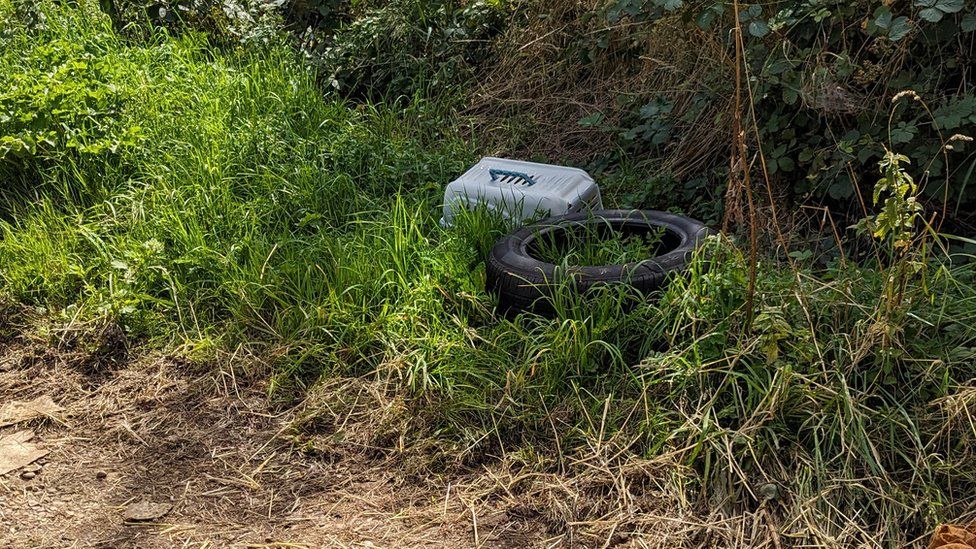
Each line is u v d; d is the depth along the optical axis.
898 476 3.40
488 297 4.45
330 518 3.51
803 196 5.04
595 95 6.85
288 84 6.95
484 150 6.66
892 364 3.63
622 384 3.92
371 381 4.20
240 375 4.34
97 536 3.44
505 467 3.66
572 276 4.24
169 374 4.38
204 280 4.87
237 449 3.91
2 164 5.67
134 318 4.66
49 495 3.67
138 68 6.93
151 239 5.00
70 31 7.52
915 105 4.57
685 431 3.62
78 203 5.64
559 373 4.02
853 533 3.21
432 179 5.85
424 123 6.83
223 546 3.37
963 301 3.87
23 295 4.91
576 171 5.33
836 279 4.14
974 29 4.31
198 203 5.35
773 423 3.55
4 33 7.30
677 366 3.77
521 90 7.20
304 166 5.72
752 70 4.99
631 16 5.89
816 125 4.92
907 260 3.70
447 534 3.39
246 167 5.88
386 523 3.46
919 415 3.53
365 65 7.60
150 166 5.71
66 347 4.58
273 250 4.82
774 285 3.96
